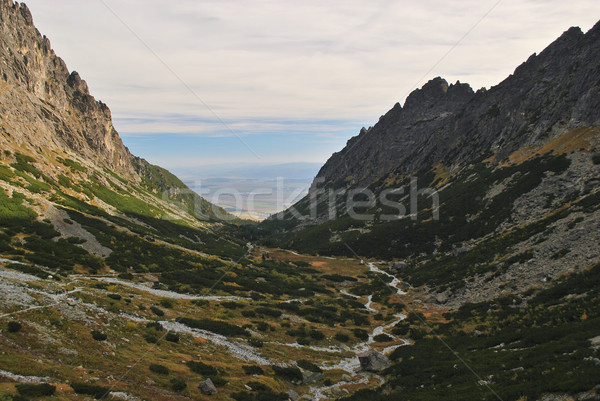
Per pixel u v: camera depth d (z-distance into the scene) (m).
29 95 168.50
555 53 174.50
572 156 107.12
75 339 30.83
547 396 23.69
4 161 112.69
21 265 51.56
